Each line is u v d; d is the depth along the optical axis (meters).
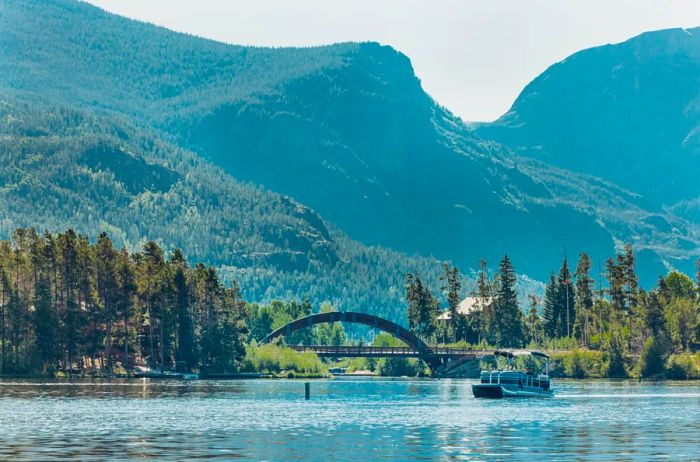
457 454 121.19
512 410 190.12
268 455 119.69
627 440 135.75
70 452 120.69
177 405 194.62
